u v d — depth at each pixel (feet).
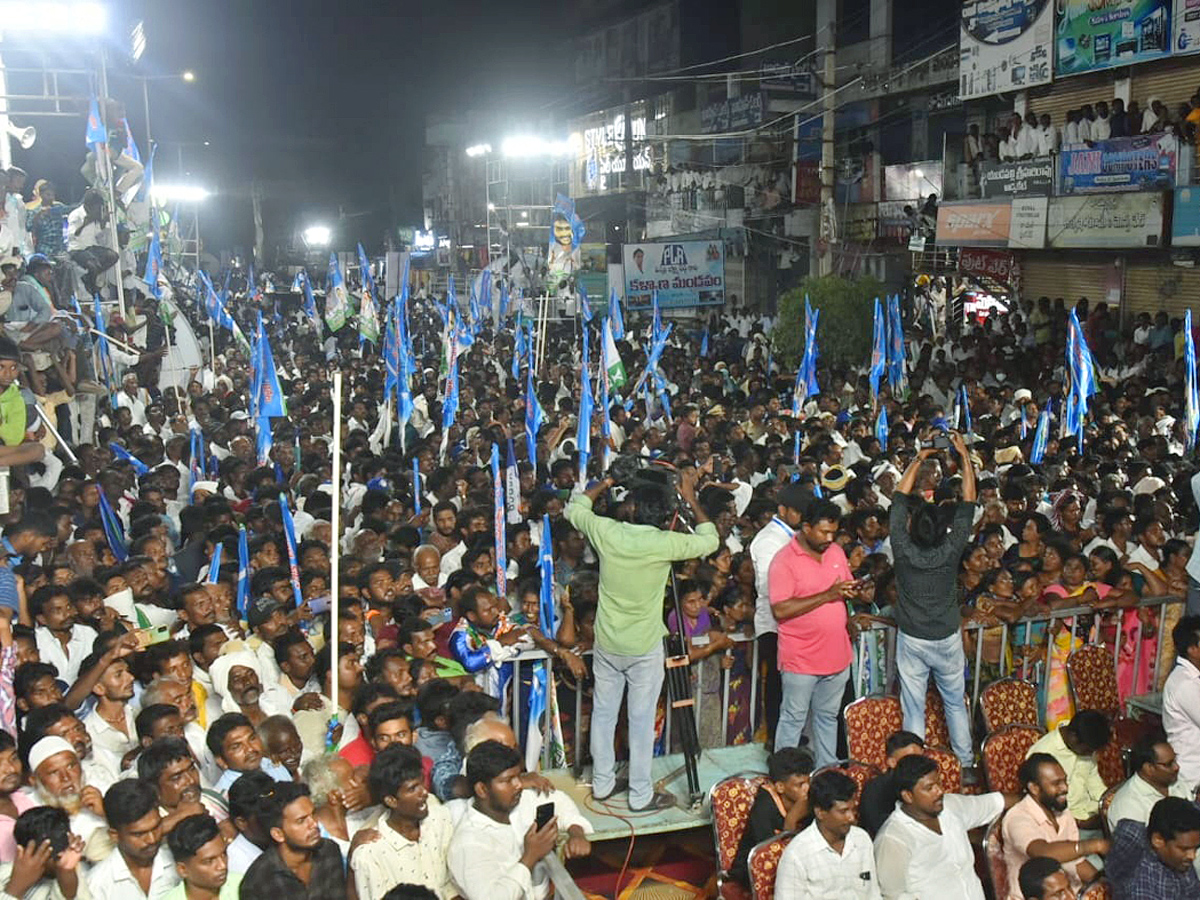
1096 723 21.67
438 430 54.29
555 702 22.68
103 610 23.94
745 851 20.03
